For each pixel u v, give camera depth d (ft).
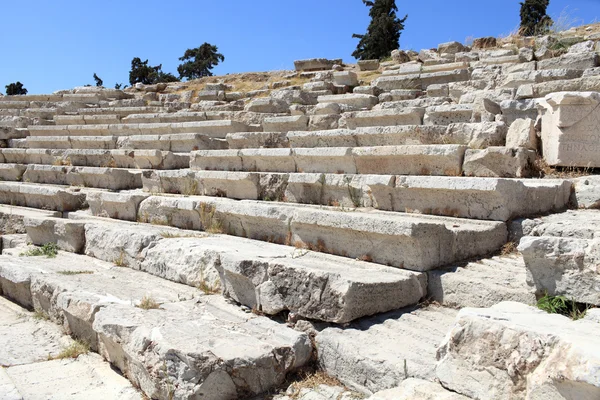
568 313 14.64
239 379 14.84
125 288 23.06
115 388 16.58
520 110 31.50
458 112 35.01
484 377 11.78
